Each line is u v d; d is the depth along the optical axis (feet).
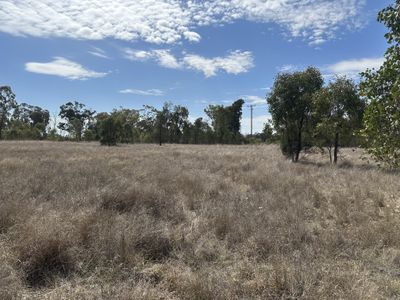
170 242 17.02
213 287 12.21
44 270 14.19
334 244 17.31
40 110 331.57
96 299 11.61
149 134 233.96
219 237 18.86
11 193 23.61
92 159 59.52
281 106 70.85
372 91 15.90
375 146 15.97
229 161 63.36
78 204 22.27
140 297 11.64
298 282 12.82
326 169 49.29
